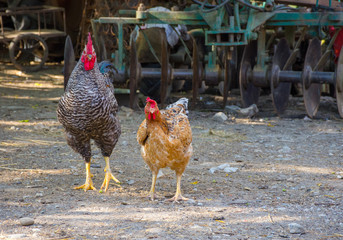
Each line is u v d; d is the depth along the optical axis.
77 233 4.01
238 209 4.69
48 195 5.17
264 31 10.06
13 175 5.95
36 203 4.86
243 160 6.81
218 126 9.15
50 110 10.59
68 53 9.16
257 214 4.53
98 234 3.99
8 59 17.19
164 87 9.88
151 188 5.05
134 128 8.88
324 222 4.30
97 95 4.82
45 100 11.84
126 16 11.11
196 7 11.33
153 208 4.74
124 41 10.95
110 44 11.20
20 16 16.84
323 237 3.95
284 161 6.74
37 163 6.56
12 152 7.10
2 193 5.20
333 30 10.01
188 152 4.81
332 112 10.64
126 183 5.72
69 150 7.36
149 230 4.07
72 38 17.39
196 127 9.02
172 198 5.02
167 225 4.21
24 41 16.20
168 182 5.77
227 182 5.72
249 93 10.84
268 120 9.78
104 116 4.95
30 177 5.89
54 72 16.17
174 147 4.60
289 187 5.50
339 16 9.20
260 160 6.81
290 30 10.99
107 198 5.11
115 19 10.03
